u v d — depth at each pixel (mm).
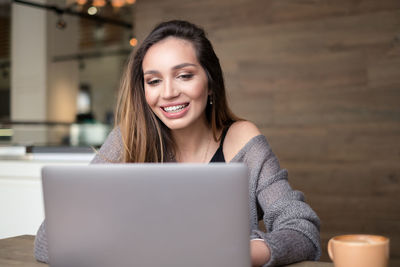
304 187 3350
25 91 6047
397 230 3059
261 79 3514
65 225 798
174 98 1296
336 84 3262
